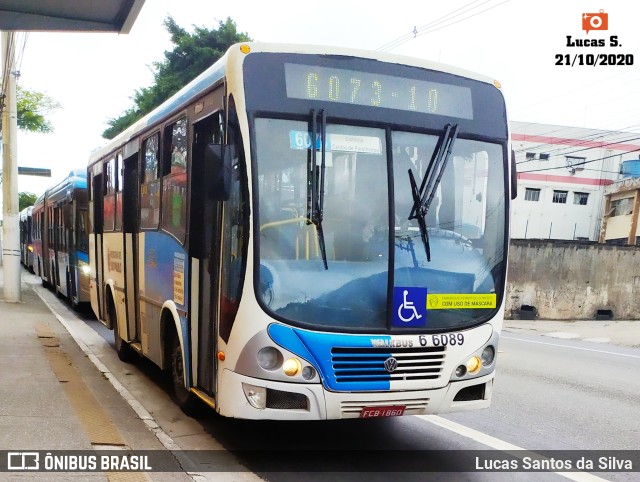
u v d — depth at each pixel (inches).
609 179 1646.2
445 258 190.1
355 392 172.6
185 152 224.5
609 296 907.4
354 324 175.9
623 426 258.4
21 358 310.3
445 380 183.6
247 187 172.7
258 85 178.9
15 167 560.4
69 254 571.2
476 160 199.8
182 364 234.8
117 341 342.6
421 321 183.2
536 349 503.8
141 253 284.7
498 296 198.1
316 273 175.5
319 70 185.2
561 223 1636.3
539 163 1625.2
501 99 209.5
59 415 213.6
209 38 1061.8
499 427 247.8
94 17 309.0
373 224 182.5
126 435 204.4
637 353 514.9
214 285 196.1
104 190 373.1
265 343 169.3
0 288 693.3
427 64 199.2
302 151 179.5
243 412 170.9
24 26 309.7
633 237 1232.8
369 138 185.9
